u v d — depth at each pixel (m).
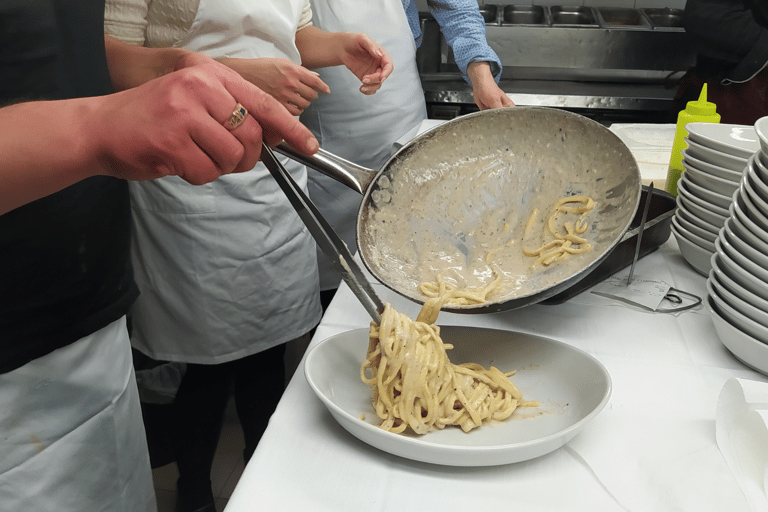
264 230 1.45
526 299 0.70
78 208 0.69
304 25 1.37
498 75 1.79
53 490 0.74
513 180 0.89
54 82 0.67
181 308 1.51
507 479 0.59
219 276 1.46
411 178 0.85
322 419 0.67
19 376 0.68
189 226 1.39
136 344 1.63
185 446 1.61
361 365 0.73
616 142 0.80
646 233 1.01
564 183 0.85
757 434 0.59
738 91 2.15
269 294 1.54
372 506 0.56
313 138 0.55
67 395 0.74
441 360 0.67
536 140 0.88
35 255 0.65
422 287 0.79
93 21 0.72
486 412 0.67
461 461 0.57
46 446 0.73
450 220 0.87
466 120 0.87
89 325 0.73
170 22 1.16
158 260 1.46
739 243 0.74
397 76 1.90
